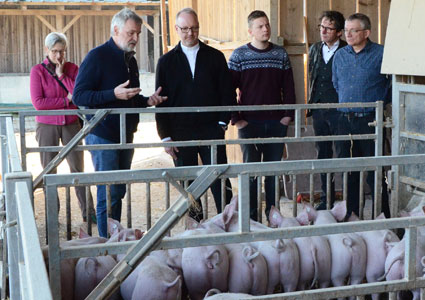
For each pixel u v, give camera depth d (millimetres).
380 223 2273
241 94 5609
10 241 2430
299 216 3527
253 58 5527
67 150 4203
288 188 6551
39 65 5812
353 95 5238
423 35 4547
